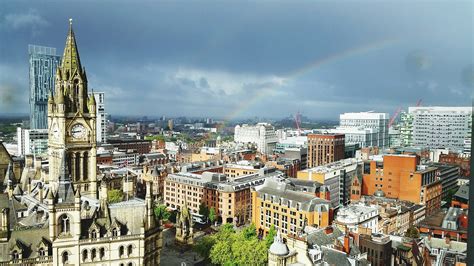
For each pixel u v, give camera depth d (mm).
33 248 120250
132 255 131250
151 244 139000
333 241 150875
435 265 141750
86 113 146375
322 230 154750
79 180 147000
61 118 141000
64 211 120750
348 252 141625
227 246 153125
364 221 193125
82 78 145500
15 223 139250
